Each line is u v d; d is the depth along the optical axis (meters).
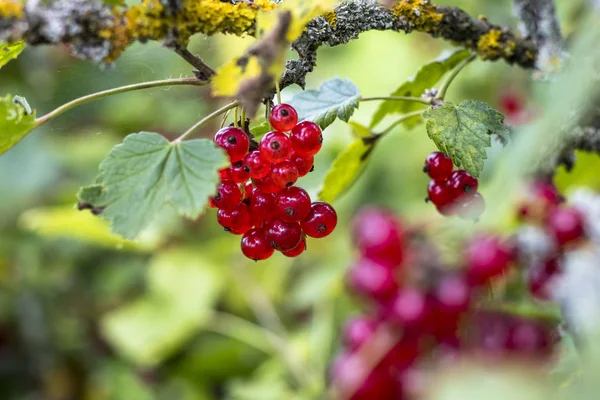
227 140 0.44
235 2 0.44
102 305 0.88
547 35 0.49
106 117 0.95
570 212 0.53
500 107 0.67
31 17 0.41
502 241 0.54
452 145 0.45
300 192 0.45
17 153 0.92
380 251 0.58
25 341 0.86
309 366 0.67
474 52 0.49
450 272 0.56
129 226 0.43
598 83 0.41
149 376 0.79
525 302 0.54
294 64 0.45
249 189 0.46
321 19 0.45
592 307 0.48
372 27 0.46
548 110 0.41
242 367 0.78
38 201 0.93
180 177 0.43
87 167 0.94
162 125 0.94
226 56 0.72
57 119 0.91
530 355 0.51
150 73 0.69
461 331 0.56
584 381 0.41
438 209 0.48
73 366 0.86
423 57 0.94
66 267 0.90
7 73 0.92
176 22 0.43
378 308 0.58
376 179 0.86
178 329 0.75
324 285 0.68
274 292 0.78
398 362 0.57
